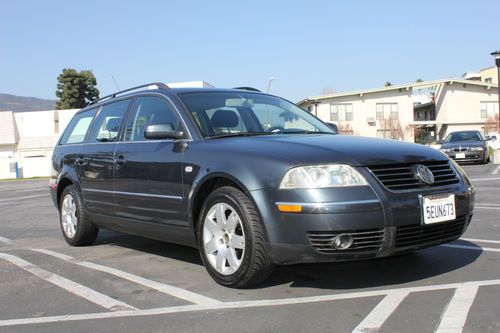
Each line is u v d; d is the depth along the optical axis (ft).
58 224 30.91
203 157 14.89
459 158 67.15
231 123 16.60
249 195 13.30
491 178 46.47
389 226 12.56
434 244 13.69
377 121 157.79
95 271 17.46
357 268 16.21
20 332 12.00
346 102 157.79
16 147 176.55
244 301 13.39
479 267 15.88
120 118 19.54
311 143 14.05
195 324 11.96
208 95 17.78
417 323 11.38
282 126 17.49
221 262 14.39
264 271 13.57
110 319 12.62
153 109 17.97
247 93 19.12
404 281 14.62
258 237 13.23
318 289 14.17
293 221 12.60
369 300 13.04
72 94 222.48
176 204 15.67
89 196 20.43
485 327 11.00
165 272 16.90
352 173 12.73
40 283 16.20
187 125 16.10
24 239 25.66
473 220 24.61
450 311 12.00
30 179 130.11
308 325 11.56
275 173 13.03
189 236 15.61
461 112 162.09
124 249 21.17
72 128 23.54
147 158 16.90
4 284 16.22
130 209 17.81
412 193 13.00
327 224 12.28
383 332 10.98
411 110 159.22
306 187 12.55
